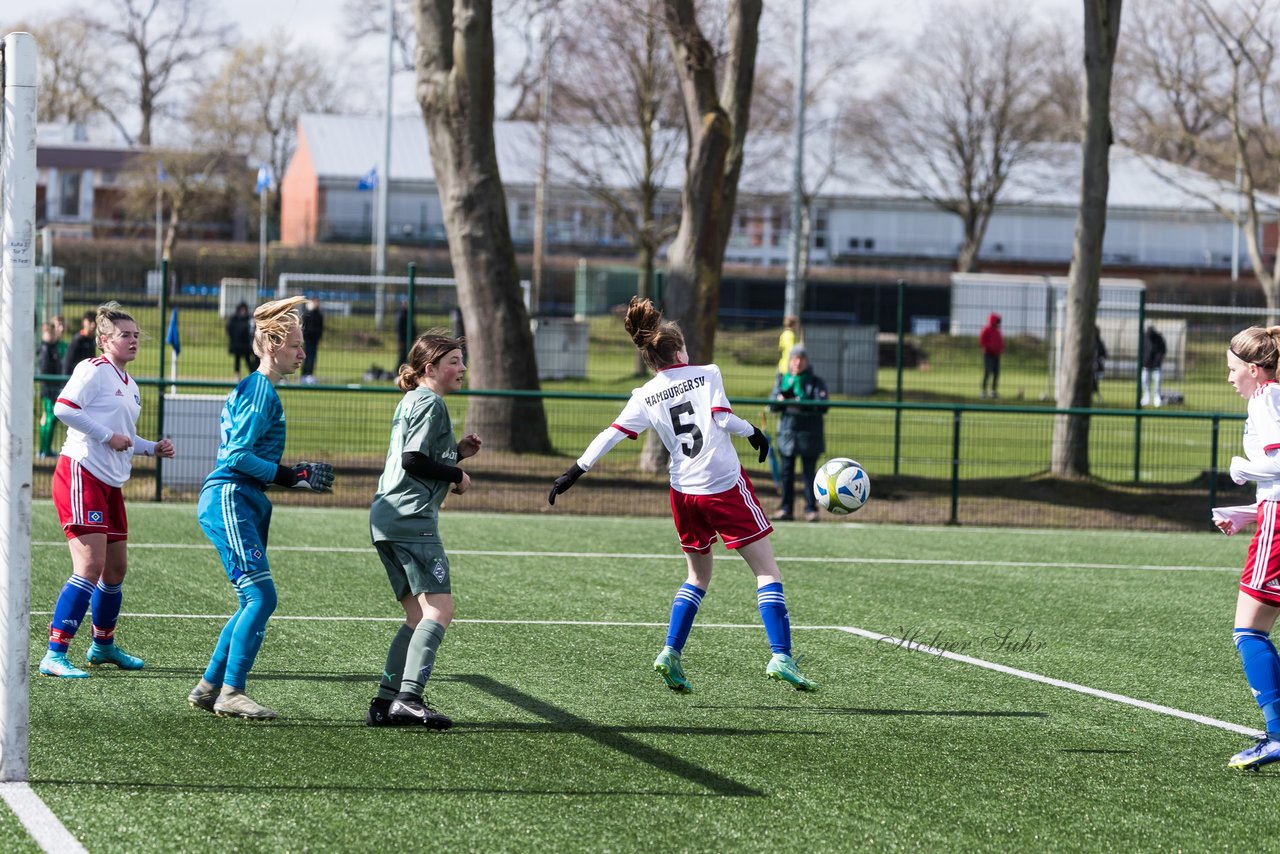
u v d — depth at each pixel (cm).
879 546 2075
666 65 6812
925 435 3048
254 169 10244
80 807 776
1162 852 757
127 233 11156
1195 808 837
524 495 2477
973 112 9256
